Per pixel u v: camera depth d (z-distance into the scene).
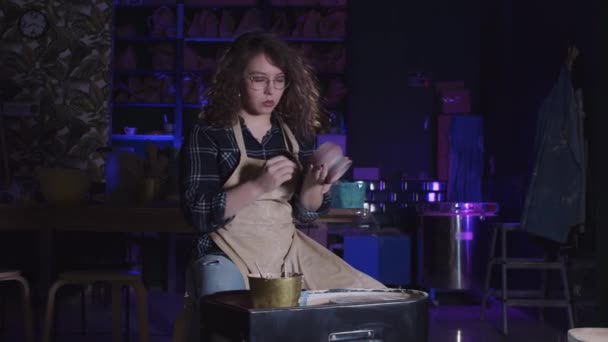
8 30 7.18
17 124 7.18
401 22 7.61
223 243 2.03
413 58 7.59
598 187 4.14
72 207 3.50
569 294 4.84
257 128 2.16
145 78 7.52
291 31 7.49
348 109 7.56
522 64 6.12
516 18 6.34
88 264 3.85
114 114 7.76
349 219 3.82
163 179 3.96
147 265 6.67
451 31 7.59
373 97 7.58
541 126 5.12
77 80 7.21
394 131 7.56
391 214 7.35
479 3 7.57
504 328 4.88
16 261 5.16
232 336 1.50
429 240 6.17
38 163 7.18
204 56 7.73
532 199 4.95
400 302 1.59
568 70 4.77
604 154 4.12
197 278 1.97
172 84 7.54
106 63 7.21
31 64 7.19
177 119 7.39
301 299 1.65
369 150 7.55
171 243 6.52
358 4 7.64
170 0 7.43
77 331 4.71
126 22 7.77
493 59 7.08
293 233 2.14
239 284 1.95
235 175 2.06
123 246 5.07
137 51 7.76
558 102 4.85
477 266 6.16
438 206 6.20
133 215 3.53
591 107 4.67
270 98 2.09
